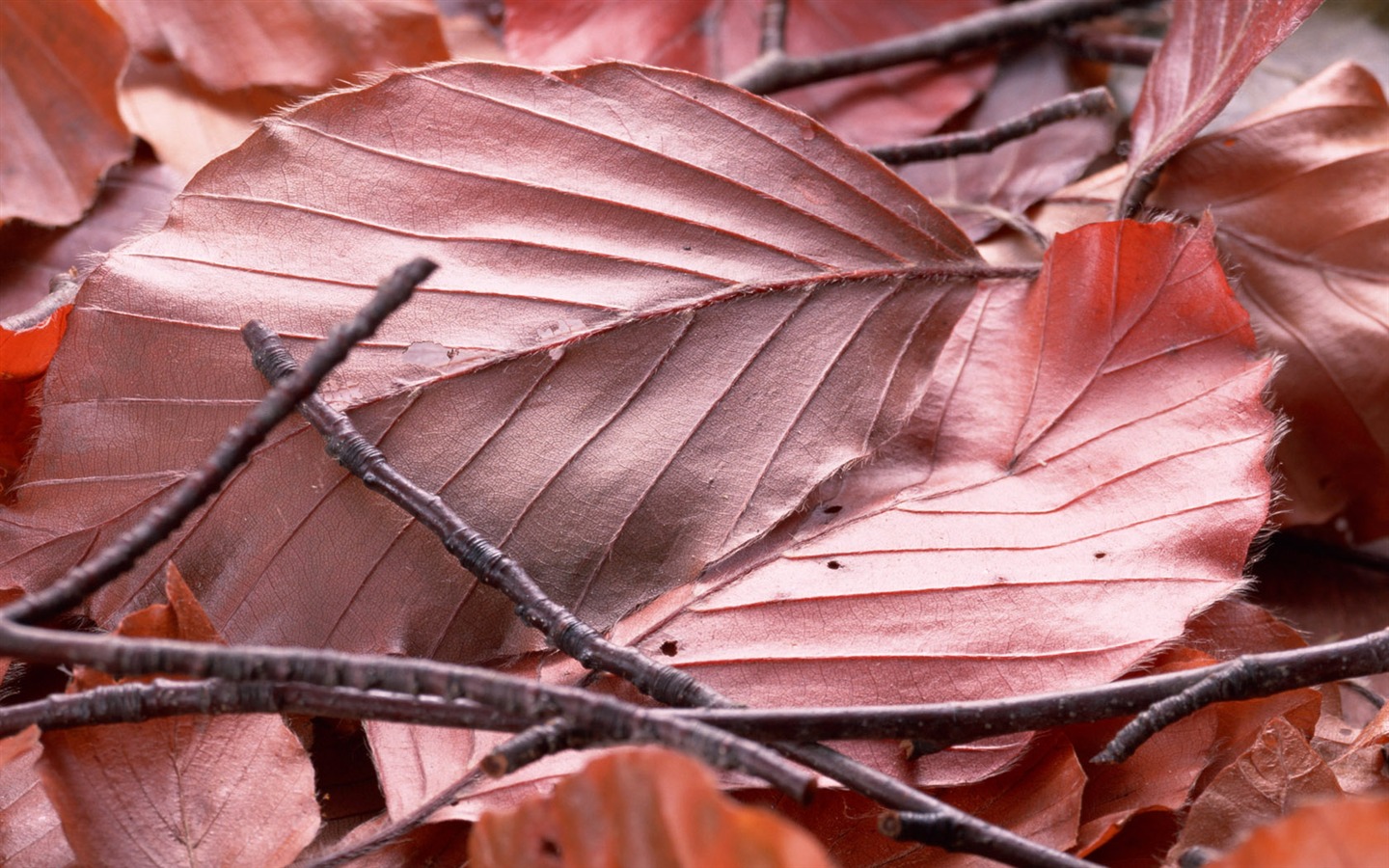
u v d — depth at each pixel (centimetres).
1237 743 43
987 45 51
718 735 41
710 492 44
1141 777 43
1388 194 46
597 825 40
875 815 42
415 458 43
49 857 42
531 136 44
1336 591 47
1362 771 43
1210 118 46
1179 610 43
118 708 41
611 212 44
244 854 42
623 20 51
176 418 43
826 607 43
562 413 44
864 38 51
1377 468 46
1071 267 44
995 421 44
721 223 44
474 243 44
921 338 44
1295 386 46
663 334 44
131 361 43
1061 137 49
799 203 44
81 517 43
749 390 44
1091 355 44
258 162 44
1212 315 44
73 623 44
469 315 44
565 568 43
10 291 47
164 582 43
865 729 42
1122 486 44
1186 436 44
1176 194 47
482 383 44
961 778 42
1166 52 47
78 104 48
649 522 44
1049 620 43
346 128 44
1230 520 43
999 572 43
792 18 51
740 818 39
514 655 43
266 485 43
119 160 48
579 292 44
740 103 44
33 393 44
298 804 42
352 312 43
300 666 41
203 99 48
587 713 41
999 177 49
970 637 43
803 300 44
